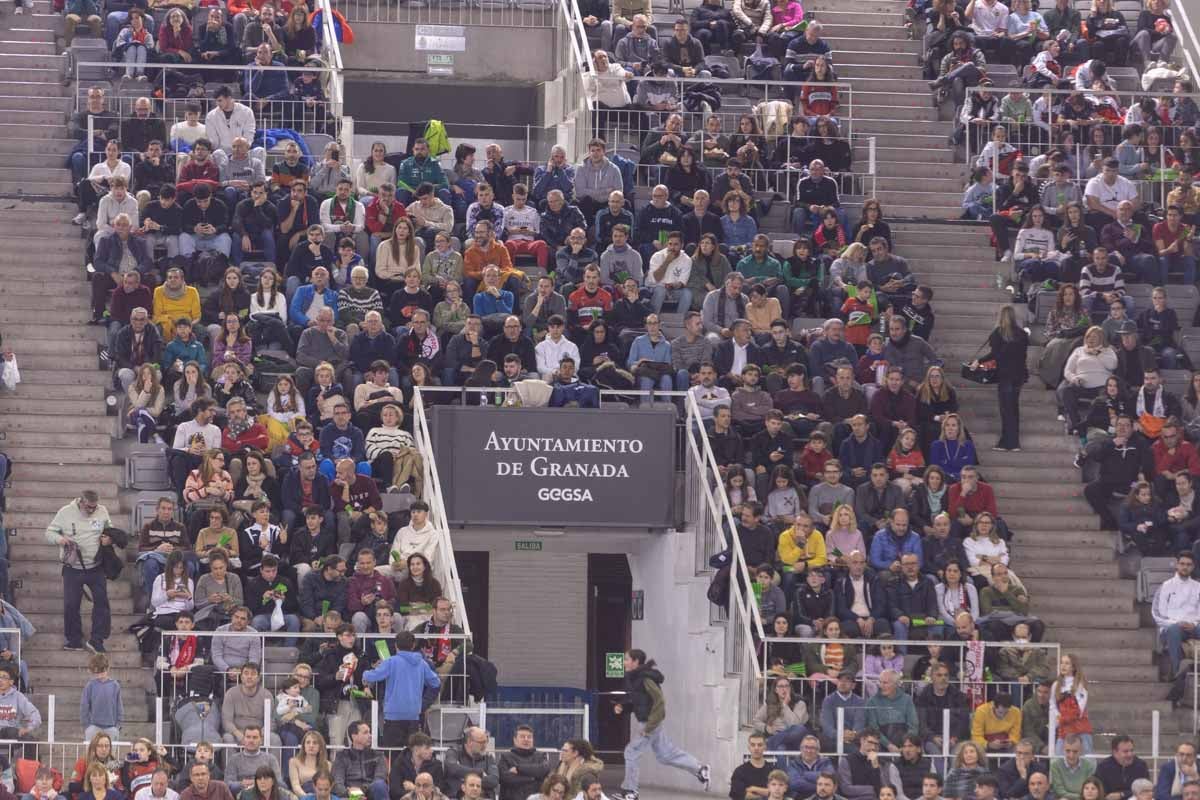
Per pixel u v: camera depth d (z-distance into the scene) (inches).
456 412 1924.2
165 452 1888.5
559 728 1937.7
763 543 1814.7
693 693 1866.4
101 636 1748.3
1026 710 1685.5
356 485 1815.9
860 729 1651.1
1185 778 1590.8
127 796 1467.8
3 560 1749.5
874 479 1894.7
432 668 1606.8
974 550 1862.7
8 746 1530.5
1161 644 1878.7
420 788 1464.1
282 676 1669.5
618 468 1940.2
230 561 1736.0
